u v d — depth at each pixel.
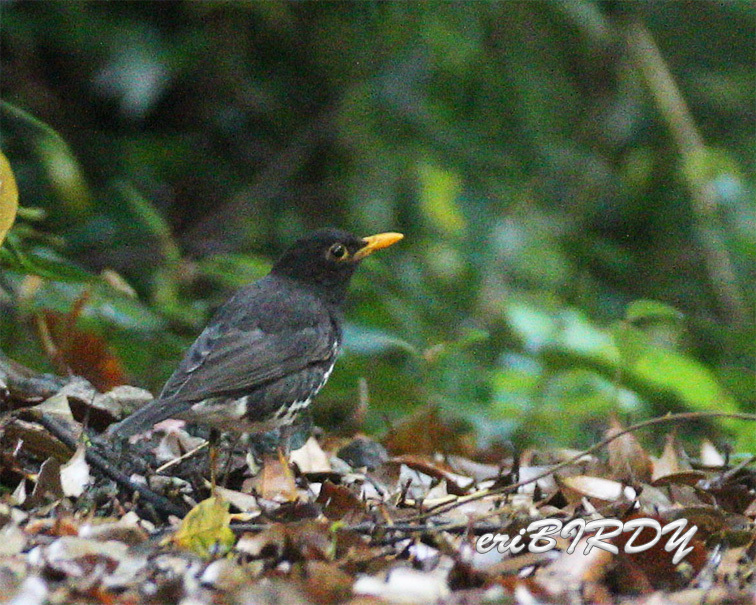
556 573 6.40
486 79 16.12
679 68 17.69
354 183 15.52
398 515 7.31
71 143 16.03
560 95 16.64
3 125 15.50
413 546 6.67
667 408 13.59
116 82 15.14
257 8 16.02
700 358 15.45
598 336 12.98
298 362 8.75
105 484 7.48
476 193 15.48
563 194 16.30
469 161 15.70
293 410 8.76
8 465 7.48
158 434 8.52
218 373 8.33
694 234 16.88
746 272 16.09
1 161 8.26
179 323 12.88
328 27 16.52
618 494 7.72
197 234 15.97
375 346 11.49
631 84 16.78
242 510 7.37
